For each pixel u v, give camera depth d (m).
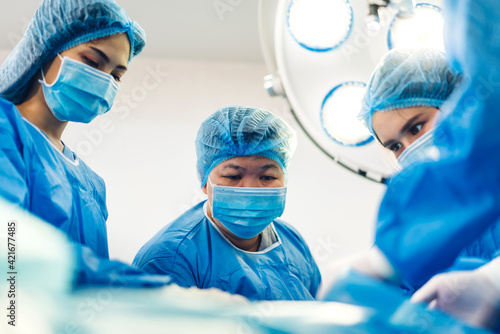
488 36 0.93
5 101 1.31
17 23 2.94
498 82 0.91
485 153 0.91
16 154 1.24
